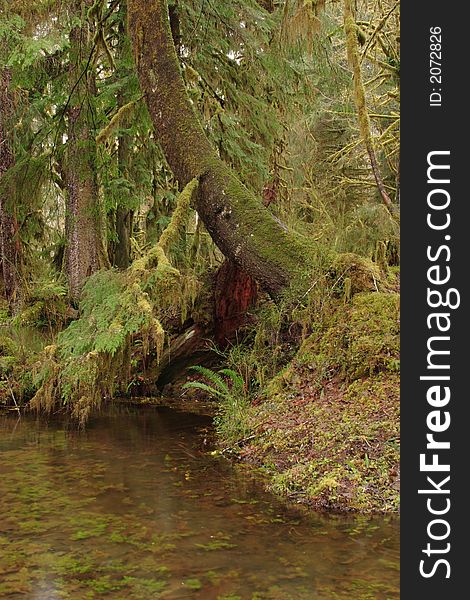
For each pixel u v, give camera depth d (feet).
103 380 25.13
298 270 24.06
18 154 36.04
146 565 11.70
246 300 32.04
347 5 22.50
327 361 21.85
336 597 10.48
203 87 33.50
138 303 23.17
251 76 34.12
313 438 18.17
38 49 27.32
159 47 25.63
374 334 21.08
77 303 34.99
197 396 31.91
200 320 32.32
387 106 45.14
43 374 26.43
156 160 39.19
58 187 44.16
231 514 14.51
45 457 19.92
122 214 42.88
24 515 14.39
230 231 25.21
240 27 31.83
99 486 16.70
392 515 14.32
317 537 13.07
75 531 13.41
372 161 22.84
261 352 26.50
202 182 25.54
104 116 32.55
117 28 36.06
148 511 14.67
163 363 32.94
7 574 11.32
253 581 11.05
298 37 30.42
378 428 17.46
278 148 39.37
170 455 20.15
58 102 33.17
